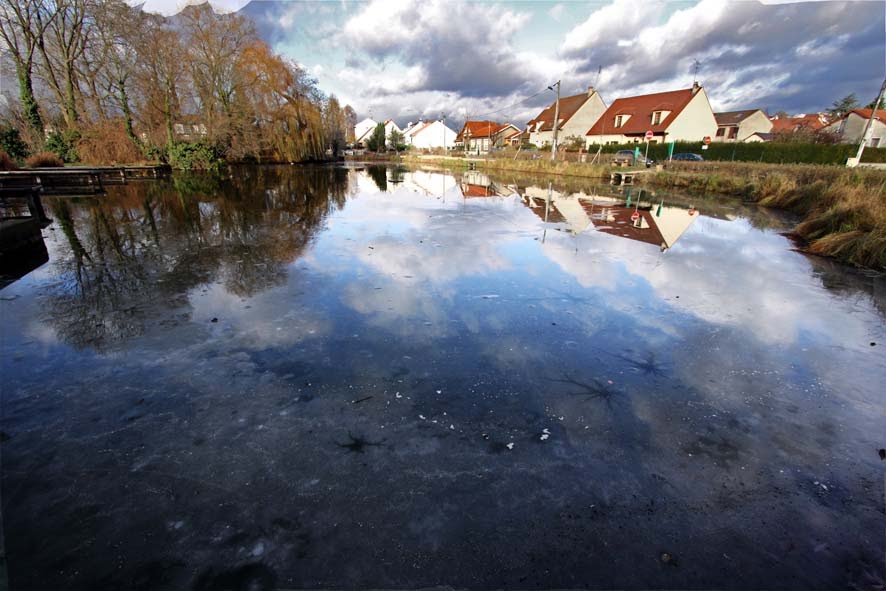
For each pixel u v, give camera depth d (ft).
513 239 20.74
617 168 60.59
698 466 6.21
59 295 12.69
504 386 8.18
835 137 78.64
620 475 5.99
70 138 54.49
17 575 4.50
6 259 16.60
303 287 13.56
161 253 17.60
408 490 5.66
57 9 53.06
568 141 117.60
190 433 6.74
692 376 8.66
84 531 5.02
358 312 11.58
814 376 8.76
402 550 4.82
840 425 7.23
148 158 61.26
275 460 6.18
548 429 6.96
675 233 22.48
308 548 4.83
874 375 8.82
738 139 110.22
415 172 76.59
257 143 84.79
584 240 20.63
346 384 8.14
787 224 25.49
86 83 59.36
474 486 5.75
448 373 8.59
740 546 4.94
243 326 10.63
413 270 15.48
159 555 4.75
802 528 5.20
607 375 8.64
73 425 6.89
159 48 59.72
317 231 22.33
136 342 9.73
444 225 24.36
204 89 72.95
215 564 4.65
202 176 55.88
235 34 74.64
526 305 12.24
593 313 11.75
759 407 7.68
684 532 5.11
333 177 61.72
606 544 4.93
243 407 7.41
